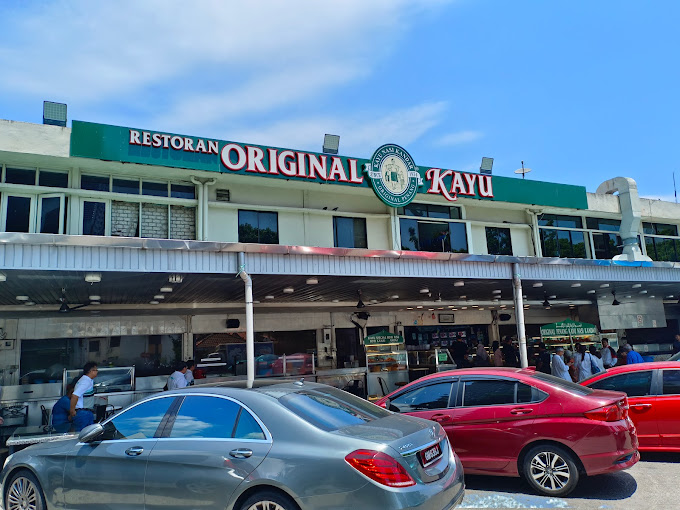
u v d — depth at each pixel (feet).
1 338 50.08
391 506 13.47
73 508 17.12
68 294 42.45
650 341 83.10
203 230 50.55
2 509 20.53
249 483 14.44
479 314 75.36
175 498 15.31
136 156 45.65
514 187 64.44
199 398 16.98
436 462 15.65
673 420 25.72
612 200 74.69
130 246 31.07
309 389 17.84
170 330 56.95
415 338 71.67
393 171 53.11
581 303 74.28
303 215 57.11
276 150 50.72
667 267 51.52
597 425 20.81
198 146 47.91
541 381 22.90
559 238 72.49
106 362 54.24
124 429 17.44
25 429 28.50
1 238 28.17
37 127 44.09
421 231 62.90
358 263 38.14
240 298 50.55
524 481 23.72
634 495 21.12
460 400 24.02
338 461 13.97
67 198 46.65
